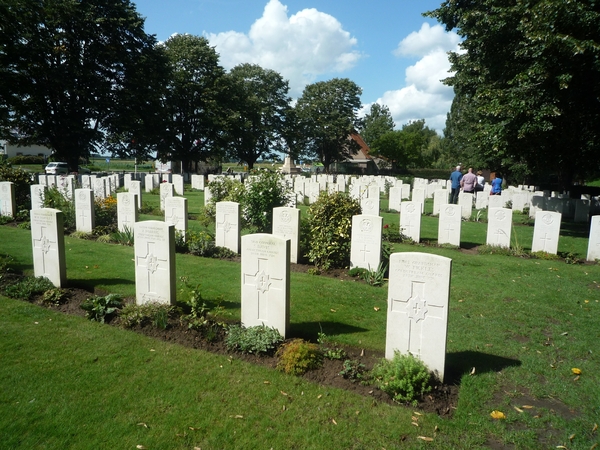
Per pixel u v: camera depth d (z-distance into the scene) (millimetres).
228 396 4645
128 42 38969
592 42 12961
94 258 10188
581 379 5133
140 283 7039
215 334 5945
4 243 11500
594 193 26891
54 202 14766
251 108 52500
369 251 9711
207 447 3855
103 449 3789
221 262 10359
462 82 21000
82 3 35531
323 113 64250
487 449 3879
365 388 4832
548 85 14883
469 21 18688
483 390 4789
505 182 42500
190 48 46469
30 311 6824
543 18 13906
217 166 54562
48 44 34188
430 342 4961
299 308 7234
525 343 6129
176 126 47156
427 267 4898
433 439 4004
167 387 4781
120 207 13219
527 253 12164
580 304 7902
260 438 3982
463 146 52469
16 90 33500
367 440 3979
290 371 5121
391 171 62750
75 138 37438
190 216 18406
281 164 65375
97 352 5543
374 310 7293
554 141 17062
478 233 15922
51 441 3873
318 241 10211
